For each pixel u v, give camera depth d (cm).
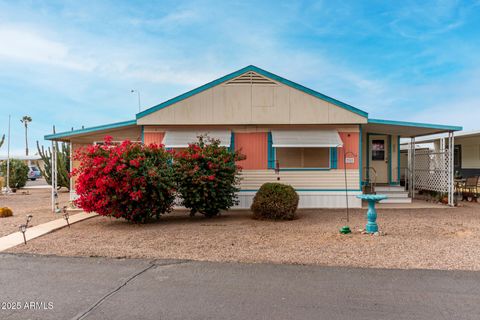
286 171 1362
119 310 445
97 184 969
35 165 4366
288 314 432
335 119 1328
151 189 1020
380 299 477
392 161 1666
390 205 1442
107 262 653
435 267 616
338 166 1364
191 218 1159
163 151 1083
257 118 1329
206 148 1133
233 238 841
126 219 1068
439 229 935
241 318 422
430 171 1641
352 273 584
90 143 1585
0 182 2280
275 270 602
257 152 1366
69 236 880
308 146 1282
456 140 2019
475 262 643
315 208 1356
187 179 1090
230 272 592
